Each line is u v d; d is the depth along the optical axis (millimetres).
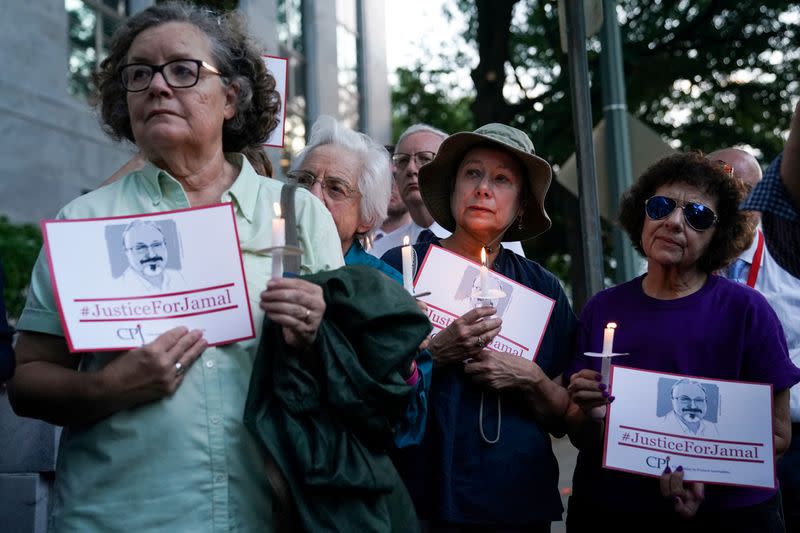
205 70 2766
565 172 5938
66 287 2521
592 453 3635
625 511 3520
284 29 20344
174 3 2889
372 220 3977
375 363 2652
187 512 2562
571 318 3920
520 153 3799
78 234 2555
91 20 15320
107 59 2916
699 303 3586
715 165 3691
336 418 2623
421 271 3750
